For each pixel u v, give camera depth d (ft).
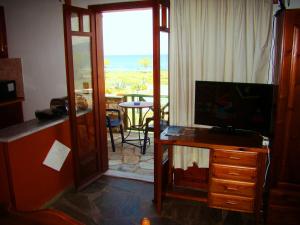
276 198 7.77
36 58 12.28
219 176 8.19
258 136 8.60
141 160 13.35
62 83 12.07
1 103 12.01
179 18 8.92
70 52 9.06
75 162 9.83
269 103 8.17
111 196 9.84
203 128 9.44
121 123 15.40
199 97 9.05
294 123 7.35
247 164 7.86
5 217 3.74
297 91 7.17
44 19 11.68
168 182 10.05
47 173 9.22
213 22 8.66
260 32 8.38
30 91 12.80
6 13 12.28
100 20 10.62
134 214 8.75
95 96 10.78
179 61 9.28
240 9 8.41
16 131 8.18
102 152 11.52
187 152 9.71
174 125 9.84
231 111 8.73
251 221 8.42
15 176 7.95
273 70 8.57
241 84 8.41
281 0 7.50
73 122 9.48
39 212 3.71
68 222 3.56
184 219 8.52
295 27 6.84
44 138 8.99
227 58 8.79
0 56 12.50
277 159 7.65
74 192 10.16
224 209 8.56
